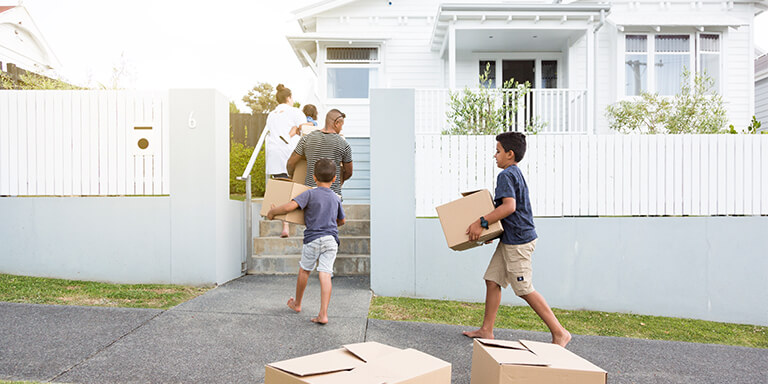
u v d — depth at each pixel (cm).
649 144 548
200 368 286
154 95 502
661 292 532
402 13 1145
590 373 198
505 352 221
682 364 353
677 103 977
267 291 475
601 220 532
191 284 491
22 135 512
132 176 504
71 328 343
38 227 502
